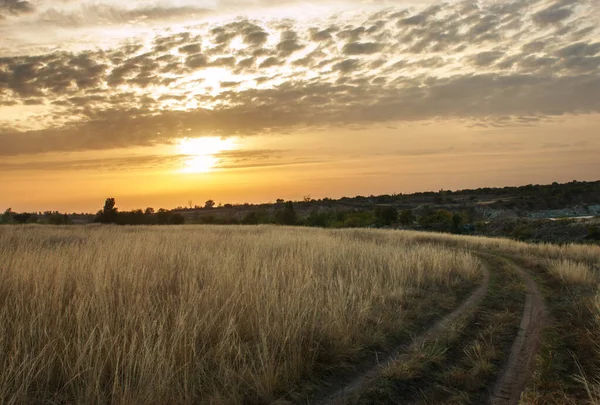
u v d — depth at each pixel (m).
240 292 7.21
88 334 5.20
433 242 29.11
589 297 9.41
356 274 10.27
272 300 6.57
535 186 152.12
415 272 12.40
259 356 4.83
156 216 63.12
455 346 6.49
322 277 9.75
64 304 6.27
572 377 5.14
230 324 5.49
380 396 4.68
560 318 8.16
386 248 17.05
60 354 4.67
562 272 13.12
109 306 6.09
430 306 8.98
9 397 3.98
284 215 62.31
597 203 111.62
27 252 10.25
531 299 10.10
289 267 9.80
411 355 5.98
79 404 3.93
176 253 11.63
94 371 4.25
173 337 5.14
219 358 5.13
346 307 7.23
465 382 5.04
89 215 91.12
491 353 5.93
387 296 9.13
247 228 35.25
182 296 6.88
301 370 5.10
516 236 40.53
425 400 4.62
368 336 6.46
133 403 3.94
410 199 150.25
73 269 8.26
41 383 4.33
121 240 15.98
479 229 51.69
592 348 6.00
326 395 4.72
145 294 6.85
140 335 5.28
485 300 9.88
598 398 4.43
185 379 4.23
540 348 6.32
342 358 5.69
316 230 35.75
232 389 4.40
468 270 13.40
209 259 10.54
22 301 5.76
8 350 4.85
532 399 4.51
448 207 106.25
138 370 4.49
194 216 91.31
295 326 5.86
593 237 33.31
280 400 4.48
